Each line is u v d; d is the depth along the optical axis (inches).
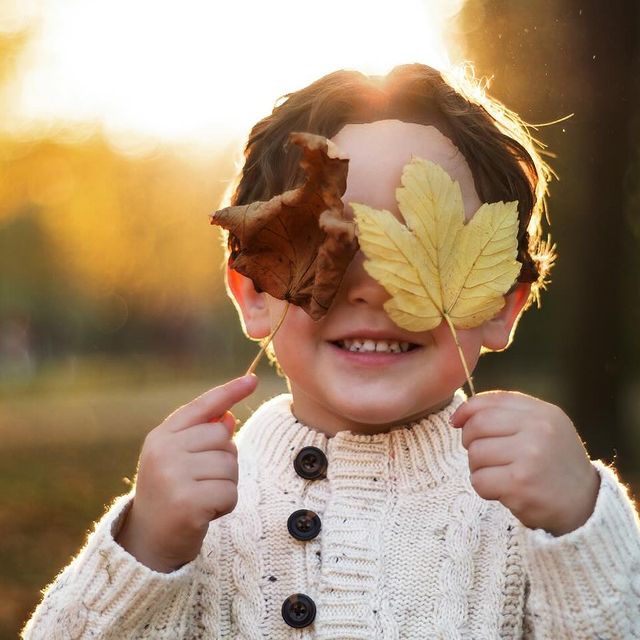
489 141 29.6
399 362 27.3
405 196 25.3
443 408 30.1
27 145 263.9
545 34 71.2
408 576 28.1
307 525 28.9
